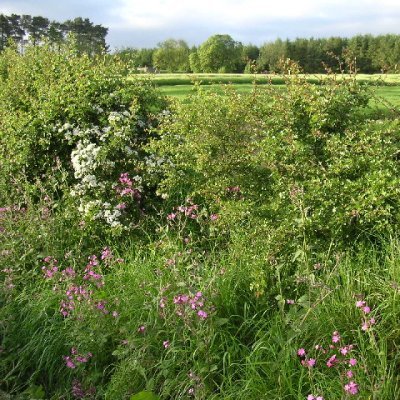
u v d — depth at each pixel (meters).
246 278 4.30
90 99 6.95
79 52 8.43
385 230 4.34
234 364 3.52
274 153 5.01
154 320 3.89
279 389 3.17
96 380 3.71
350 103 5.12
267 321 3.85
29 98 7.53
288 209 4.71
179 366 3.58
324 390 3.11
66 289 4.50
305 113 5.15
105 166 6.40
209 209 5.90
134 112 6.73
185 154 6.00
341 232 4.33
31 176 6.98
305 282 3.88
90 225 5.94
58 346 3.99
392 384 3.04
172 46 69.75
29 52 9.59
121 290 4.39
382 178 4.37
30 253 5.25
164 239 5.36
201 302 3.62
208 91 6.35
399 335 3.45
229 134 5.76
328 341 3.45
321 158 5.03
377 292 3.84
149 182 6.38
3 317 4.12
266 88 5.71
